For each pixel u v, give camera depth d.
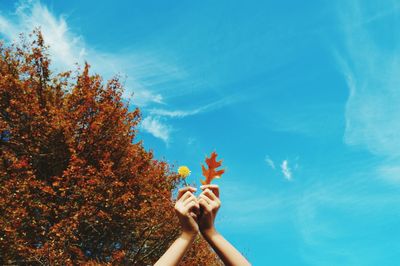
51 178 14.97
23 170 14.57
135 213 14.98
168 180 17.84
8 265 12.05
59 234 12.52
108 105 15.97
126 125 17.08
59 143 15.02
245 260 1.37
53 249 12.30
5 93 15.14
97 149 15.67
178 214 1.41
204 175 1.53
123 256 13.84
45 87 16.98
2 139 15.06
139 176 16.50
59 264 12.20
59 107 16.81
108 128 16.06
